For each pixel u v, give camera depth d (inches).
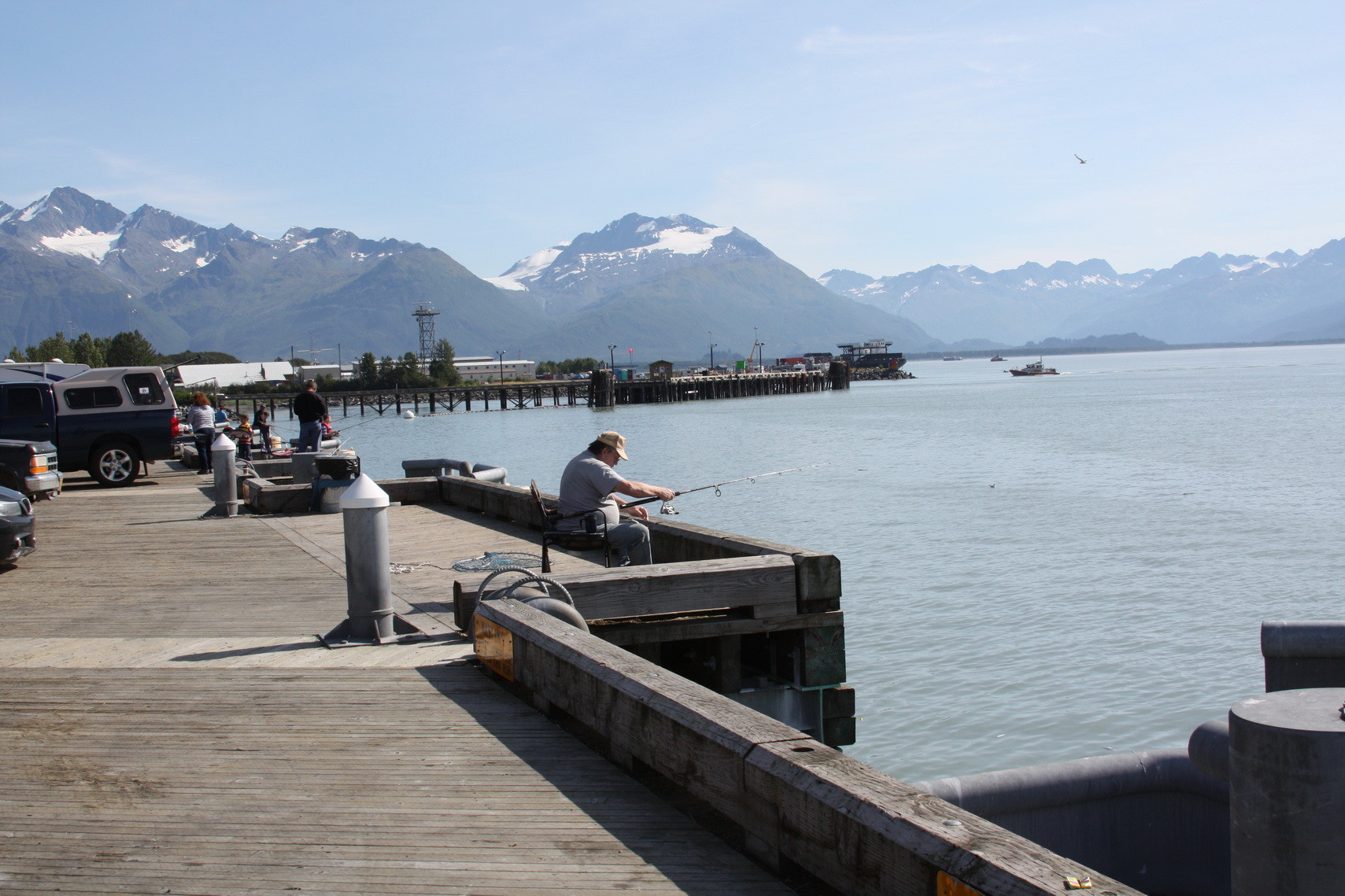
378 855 137.9
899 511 1193.4
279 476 775.1
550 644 196.1
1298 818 100.0
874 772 121.6
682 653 272.2
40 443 623.8
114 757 179.2
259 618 299.7
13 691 222.8
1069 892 87.0
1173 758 202.8
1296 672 205.8
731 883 128.3
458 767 172.7
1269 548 924.0
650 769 171.3
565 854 137.9
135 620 299.7
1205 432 2336.4
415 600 308.7
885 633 658.2
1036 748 473.4
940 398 4677.7
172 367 2881.4
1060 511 1176.2
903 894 105.0
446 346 7780.5
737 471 1722.4
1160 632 647.1
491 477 569.6
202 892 127.6
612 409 4616.1
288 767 173.2
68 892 128.1
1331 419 2667.3
